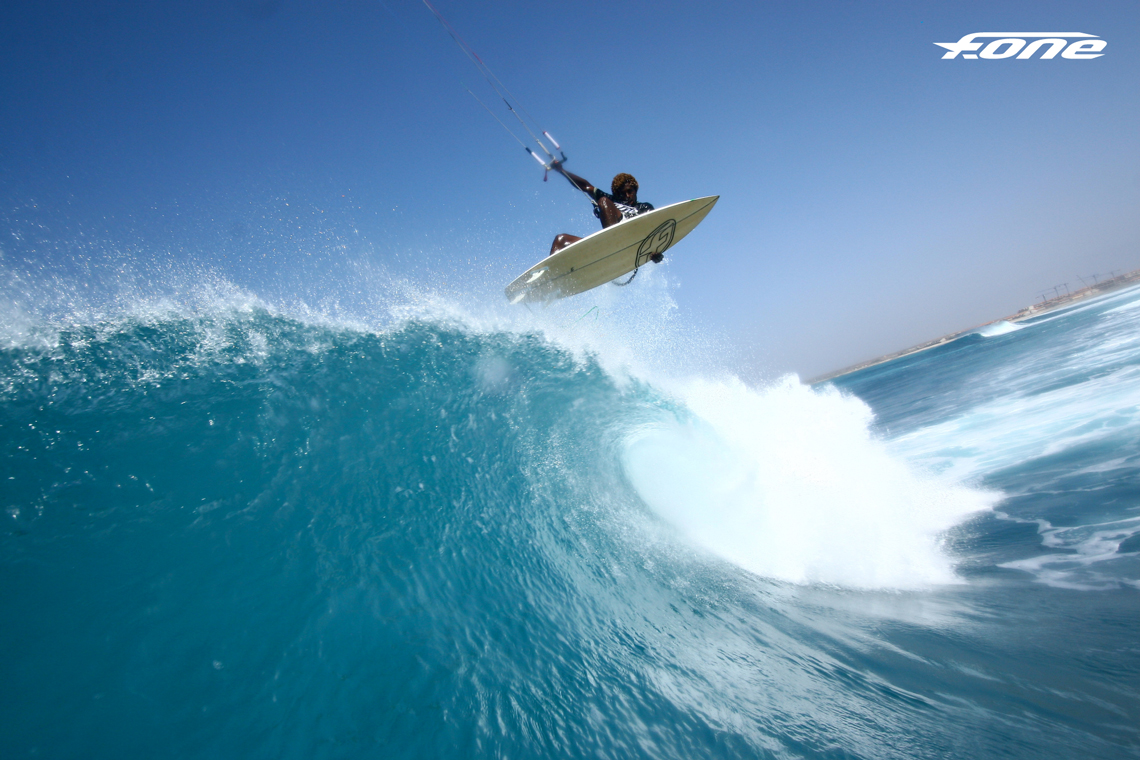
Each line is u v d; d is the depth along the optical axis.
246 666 2.03
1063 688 2.58
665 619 3.19
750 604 3.65
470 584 2.90
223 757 1.70
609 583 3.41
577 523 3.96
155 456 3.16
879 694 2.58
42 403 3.36
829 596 3.99
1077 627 3.14
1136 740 2.15
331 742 1.81
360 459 3.70
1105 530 4.59
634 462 5.09
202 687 1.92
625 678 2.49
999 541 4.90
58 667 1.91
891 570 4.53
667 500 4.84
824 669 2.83
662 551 4.06
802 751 2.13
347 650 2.20
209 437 3.42
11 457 2.94
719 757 2.07
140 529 2.65
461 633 2.49
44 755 1.63
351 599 2.49
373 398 4.38
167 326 4.25
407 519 3.27
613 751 2.02
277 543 2.74
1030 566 4.23
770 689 2.59
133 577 2.36
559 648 2.60
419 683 2.13
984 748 2.15
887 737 2.24
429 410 4.52
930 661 2.93
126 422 3.38
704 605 3.51
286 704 1.92
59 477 2.88
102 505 2.76
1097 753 2.10
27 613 2.12
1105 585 3.64
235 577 2.46
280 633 2.21
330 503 3.19
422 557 2.98
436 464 3.96
